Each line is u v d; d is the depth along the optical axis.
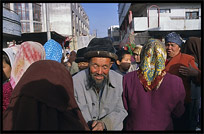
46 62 1.34
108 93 1.60
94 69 1.51
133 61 3.06
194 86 1.83
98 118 1.64
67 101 1.26
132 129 1.37
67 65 3.80
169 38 2.01
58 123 1.16
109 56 1.47
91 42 1.59
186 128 1.58
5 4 16.98
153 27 13.27
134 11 17.88
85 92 1.62
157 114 1.33
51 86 1.19
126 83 1.48
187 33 13.57
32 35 12.78
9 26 11.19
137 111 1.37
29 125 1.07
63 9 20.36
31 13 18.92
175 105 1.38
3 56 1.49
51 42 2.04
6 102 1.42
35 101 1.12
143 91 1.39
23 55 1.50
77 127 1.23
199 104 1.85
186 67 1.80
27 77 1.24
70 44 15.42
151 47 1.42
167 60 2.06
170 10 14.84
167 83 1.36
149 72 1.41
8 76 1.54
